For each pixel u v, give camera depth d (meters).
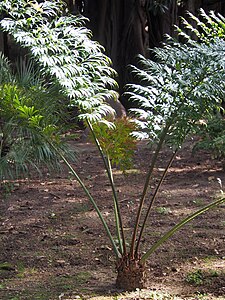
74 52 5.16
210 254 6.03
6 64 8.09
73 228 6.97
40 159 7.78
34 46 4.97
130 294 4.90
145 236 6.60
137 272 5.04
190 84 4.86
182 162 10.80
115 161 5.43
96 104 5.12
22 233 6.78
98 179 9.55
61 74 4.89
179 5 18.69
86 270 5.65
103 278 5.41
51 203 8.12
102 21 17.56
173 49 5.07
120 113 13.53
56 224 7.14
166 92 4.96
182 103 4.86
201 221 7.17
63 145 8.15
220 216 7.37
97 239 6.55
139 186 9.01
